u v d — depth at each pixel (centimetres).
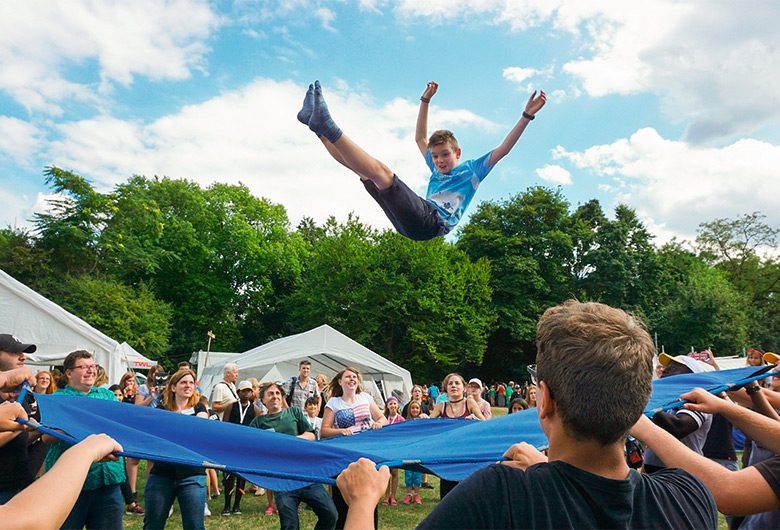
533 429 332
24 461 408
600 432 147
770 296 5681
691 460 193
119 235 4050
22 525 125
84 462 148
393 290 4103
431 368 4284
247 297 5272
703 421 440
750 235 5897
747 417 218
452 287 4206
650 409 361
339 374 698
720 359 1870
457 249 5025
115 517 459
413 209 407
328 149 399
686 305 4628
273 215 5475
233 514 817
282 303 5166
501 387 3491
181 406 626
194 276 4847
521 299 4738
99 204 4081
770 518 283
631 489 149
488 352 4900
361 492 166
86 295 3584
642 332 156
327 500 529
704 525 156
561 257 5022
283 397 679
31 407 407
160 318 3834
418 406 1002
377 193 415
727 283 5216
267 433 327
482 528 139
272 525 753
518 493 144
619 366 146
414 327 4125
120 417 347
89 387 526
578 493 146
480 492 145
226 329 5041
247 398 873
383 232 4372
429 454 296
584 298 4831
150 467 497
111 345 1478
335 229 4516
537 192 5106
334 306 4234
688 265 5741
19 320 1423
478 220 5209
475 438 323
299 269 5347
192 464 279
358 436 465
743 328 4544
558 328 158
